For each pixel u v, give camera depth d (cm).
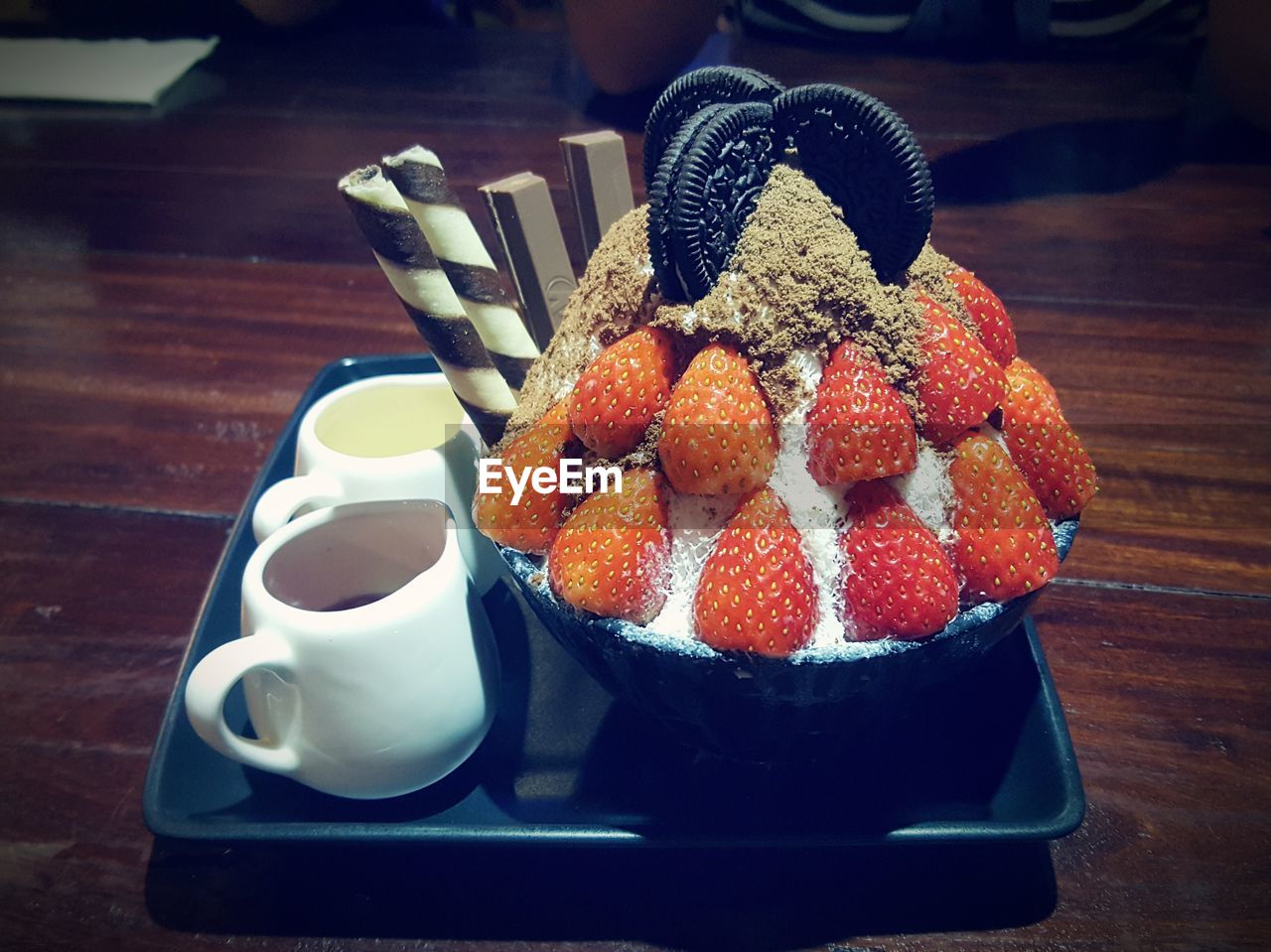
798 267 21
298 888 22
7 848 23
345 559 25
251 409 37
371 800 23
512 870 23
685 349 22
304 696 21
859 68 55
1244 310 38
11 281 44
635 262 23
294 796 24
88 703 27
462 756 24
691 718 22
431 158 24
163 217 47
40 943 22
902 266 22
